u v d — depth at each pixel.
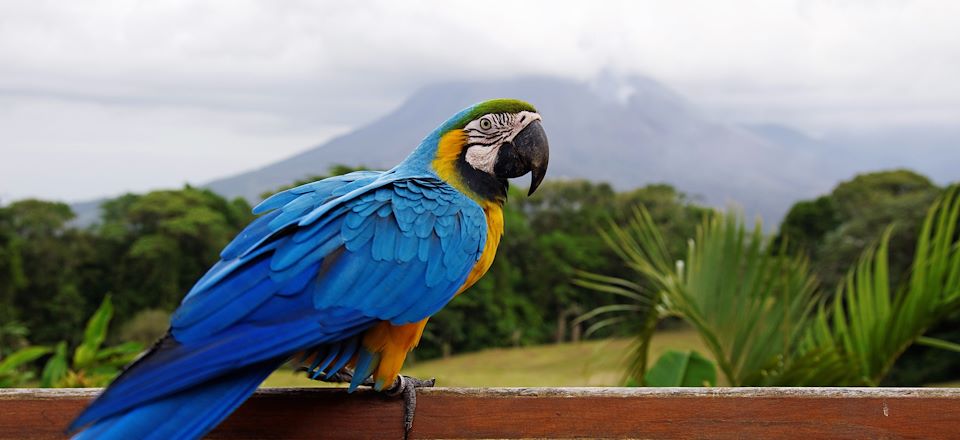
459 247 3.24
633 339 7.01
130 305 42.78
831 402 3.17
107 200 48.19
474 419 3.20
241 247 3.02
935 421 3.13
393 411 3.21
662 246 6.85
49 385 7.27
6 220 41.59
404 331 3.10
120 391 2.44
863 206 33.97
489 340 40.44
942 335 24.67
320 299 2.88
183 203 46.28
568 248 44.09
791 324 6.41
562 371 30.98
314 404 3.20
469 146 3.54
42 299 41.28
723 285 6.40
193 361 2.58
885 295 6.11
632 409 3.19
